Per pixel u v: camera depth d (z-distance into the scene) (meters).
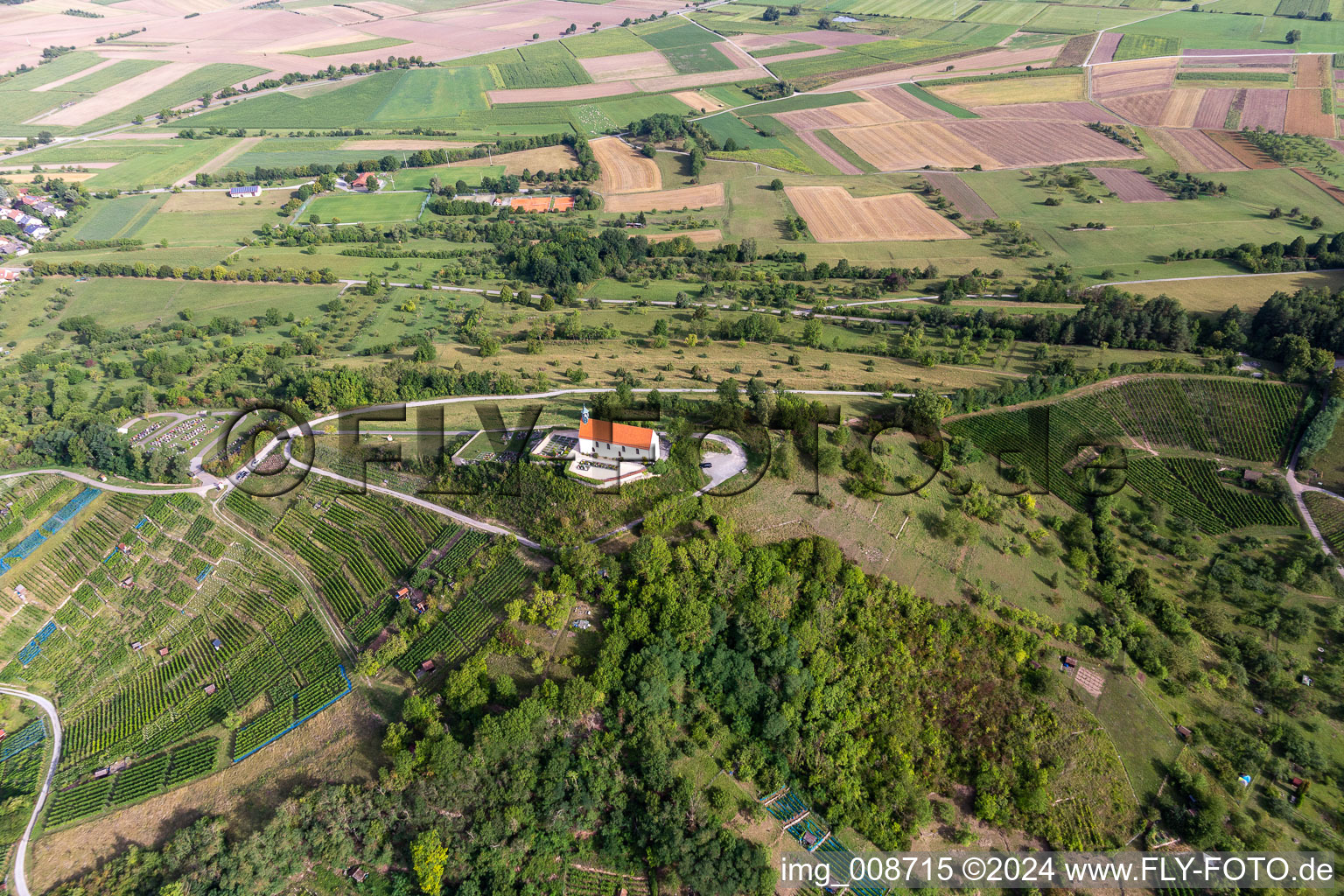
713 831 94.00
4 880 99.75
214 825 97.62
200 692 120.81
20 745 119.06
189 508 147.25
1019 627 114.00
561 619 108.44
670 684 104.62
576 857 95.56
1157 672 112.75
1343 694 111.62
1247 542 134.50
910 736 103.88
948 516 124.75
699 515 118.88
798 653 106.62
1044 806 98.81
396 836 96.19
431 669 110.38
